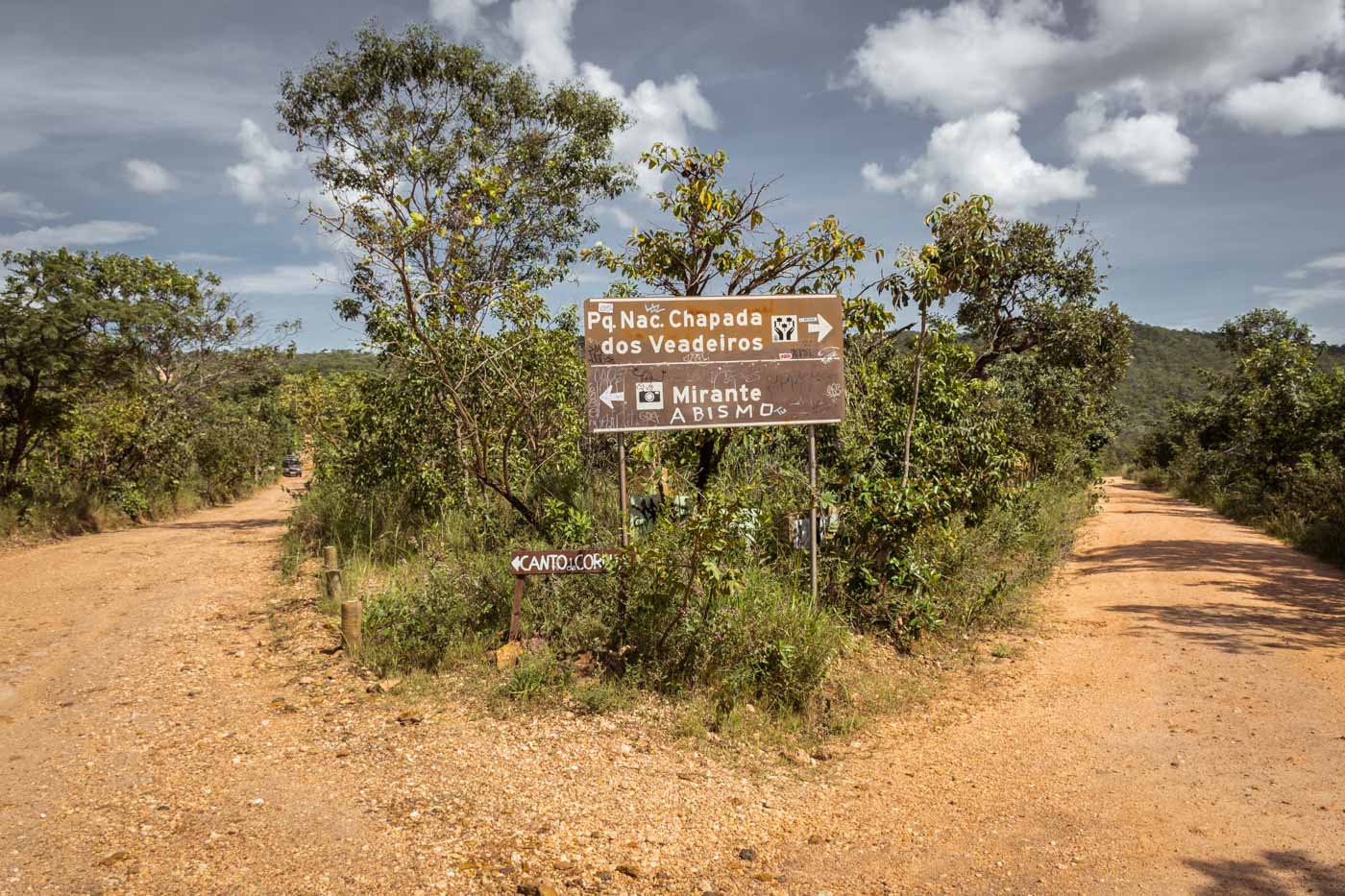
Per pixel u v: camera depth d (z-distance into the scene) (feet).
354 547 39.29
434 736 18.03
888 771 17.53
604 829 14.28
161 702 20.39
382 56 69.31
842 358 24.85
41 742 17.72
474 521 34.65
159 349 101.91
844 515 27.63
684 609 21.53
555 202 72.59
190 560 44.11
